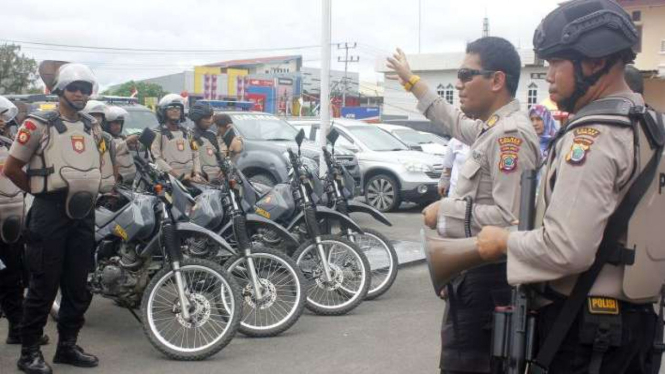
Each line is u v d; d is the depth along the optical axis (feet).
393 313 21.68
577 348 7.27
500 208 9.70
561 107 7.76
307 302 21.11
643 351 7.44
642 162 7.06
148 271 19.08
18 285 17.79
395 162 43.62
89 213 16.22
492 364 8.18
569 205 6.90
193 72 143.74
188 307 17.53
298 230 22.79
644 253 7.13
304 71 228.02
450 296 9.69
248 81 149.28
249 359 17.57
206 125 26.22
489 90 10.44
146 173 17.92
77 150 15.53
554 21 7.53
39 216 15.49
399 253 29.89
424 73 133.59
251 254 19.43
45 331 19.67
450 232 10.07
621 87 7.52
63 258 15.99
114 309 21.86
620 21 7.30
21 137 15.05
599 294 7.14
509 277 7.27
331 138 23.91
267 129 40.73
